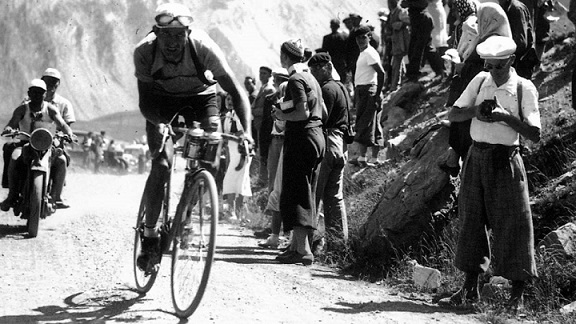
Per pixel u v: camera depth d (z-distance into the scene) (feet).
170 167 21.38
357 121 43.29
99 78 291.99
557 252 23.80
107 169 137.49
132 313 20.68
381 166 42.45
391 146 43.34
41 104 35.91
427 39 52.70
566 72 38.11
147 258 21.61
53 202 39.01
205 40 21.26
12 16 301.43
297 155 29.55
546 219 26.66
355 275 28.02
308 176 29.66
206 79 21.54
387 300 23.72
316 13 267.80
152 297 22.71
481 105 21.81
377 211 29.58
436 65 53.83
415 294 24.91
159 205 21.38
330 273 28.35
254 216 42.60
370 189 38.78
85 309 21.11
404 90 51.93
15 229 36.04
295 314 21.38
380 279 27.17
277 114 29.45
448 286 24.98
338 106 31.53
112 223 38.40
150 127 21.83
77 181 70.28
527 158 30.19
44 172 34.40
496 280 24.14
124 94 290.56
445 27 54.08
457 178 28.04
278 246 34.47
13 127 35.29
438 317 21.56
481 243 22.93
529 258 22.09
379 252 28.89
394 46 54.03
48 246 31.50
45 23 298.76
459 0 41.63
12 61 290.56
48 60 292.40
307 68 30.94
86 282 24.64
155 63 21.24
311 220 29.76
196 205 20.22
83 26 299.38
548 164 29.96
